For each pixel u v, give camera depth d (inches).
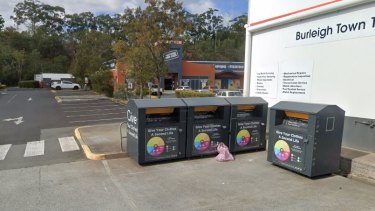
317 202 183.3
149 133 257.0
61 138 405.7
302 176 229.6
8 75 2546.8
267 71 364.2
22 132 464.1
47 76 2379.4
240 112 299.7
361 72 265.3
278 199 187.6
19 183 218.8
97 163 268.4
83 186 211.8
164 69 786.2
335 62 286.0
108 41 2039.9
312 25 305.9
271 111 252.8
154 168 251.1
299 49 321.7
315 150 219.0
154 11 707.4
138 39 726.5
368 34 258.1
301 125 233.5
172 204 181.2
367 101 262.1
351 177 228.8
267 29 361.4
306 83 315.3
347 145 278.4
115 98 1130.7
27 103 1001.5
